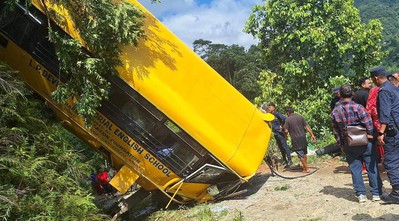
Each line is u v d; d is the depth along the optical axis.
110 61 7.07
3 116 6.04
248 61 84.00
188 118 7.80
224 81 8.19
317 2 17.03
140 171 8.11
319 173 10.27
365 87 8.70
